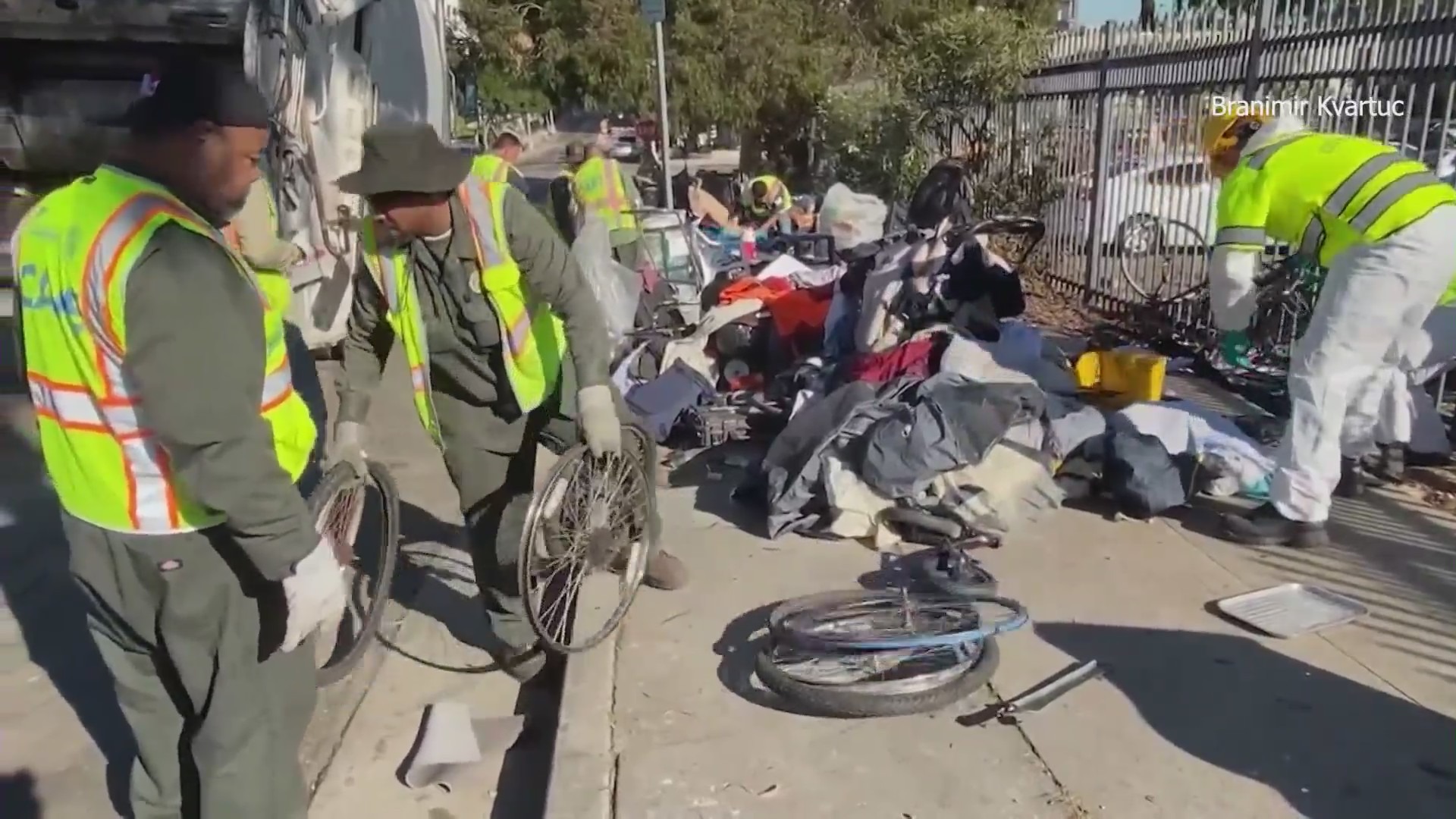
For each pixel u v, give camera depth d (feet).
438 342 12.32
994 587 13.99
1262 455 17.46
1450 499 17.02
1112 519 16.56
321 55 25.54
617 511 13.57
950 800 10.27
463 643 14.78
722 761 11.03
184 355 7.42
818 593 14.39
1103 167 31.27
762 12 61.57
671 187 39.86
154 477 8.04
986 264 20.20
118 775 11.69
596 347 12.14
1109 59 30.99
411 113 34.68
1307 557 15.16
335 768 12.19
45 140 21.63
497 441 12.94
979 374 18.52
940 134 42.45
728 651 13.17
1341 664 12.35
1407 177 14.30
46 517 18.08
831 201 32.37
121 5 20.63
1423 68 20.08
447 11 66.64
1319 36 22.68
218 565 8.40
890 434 16.19
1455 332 17.04
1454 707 11.50
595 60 63.77
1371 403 16.25
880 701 11.49
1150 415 18.11
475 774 12.01
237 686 8.77
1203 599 13.98
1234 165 16.19
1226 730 11.18
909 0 65.46
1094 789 10.32
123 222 7.49
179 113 7.78
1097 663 12.42
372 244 12.02
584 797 10.47
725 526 16.98
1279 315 23.30
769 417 20.10
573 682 12.42
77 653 14.07
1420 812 9.84
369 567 16.56
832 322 21.08
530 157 122.62
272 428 8.93
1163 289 28.43
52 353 7.84
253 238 14.47
